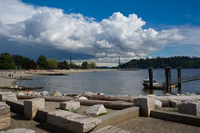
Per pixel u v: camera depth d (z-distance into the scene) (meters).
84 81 53.03
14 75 70.81
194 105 6.66
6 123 6.09
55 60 135.00
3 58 97.69
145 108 7.27
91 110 7.70
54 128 5.62
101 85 40.72
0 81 46.06
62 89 33.25
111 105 9.27
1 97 9.27
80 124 4.77
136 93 28.23
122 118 6.46
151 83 33.62
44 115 6.71
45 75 86.38
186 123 6.25
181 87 35.91
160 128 5.83
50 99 12.01
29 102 7.12
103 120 5.59
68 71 136.12
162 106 9.94
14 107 8.60
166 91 30.91
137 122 6.50
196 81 48.94
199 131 5.48
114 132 4.43
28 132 4.02
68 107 8.71
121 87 36.34
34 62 121.12
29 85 40.91
